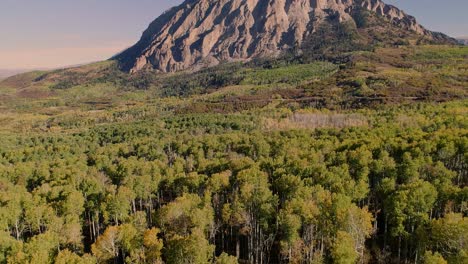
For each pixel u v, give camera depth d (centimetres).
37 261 6006
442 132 11481
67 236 7750
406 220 7238
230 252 8362
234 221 8075
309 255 7281
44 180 11688
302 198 7512
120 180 11306
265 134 16400
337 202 6862
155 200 11000
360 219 6631
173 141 16525
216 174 9400
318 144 12194
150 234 6769
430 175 8762
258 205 7831
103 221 9525
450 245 5719
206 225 7706
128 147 16375
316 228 7306
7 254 6731
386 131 13350
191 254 6181
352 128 15050
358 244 6625
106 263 7225
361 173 8850
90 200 9481
